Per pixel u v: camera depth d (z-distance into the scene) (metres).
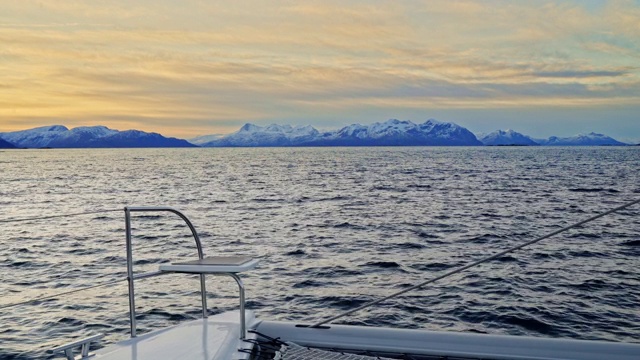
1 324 8.48
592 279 11.58
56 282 12.19
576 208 28.06
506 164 94.94
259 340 3.21
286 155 190.25
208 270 2.97
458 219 23.89
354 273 12.60
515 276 11.84
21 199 37.72
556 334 8.15
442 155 171.88
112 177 63.69
